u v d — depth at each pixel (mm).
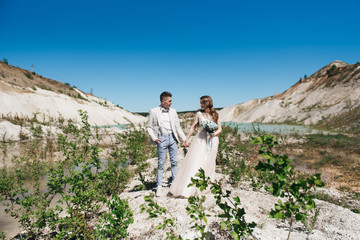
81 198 2732
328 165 7898
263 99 64750
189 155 4047
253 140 1432
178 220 2770
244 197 3863
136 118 53312
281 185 1407
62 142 3064
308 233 2660
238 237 1611
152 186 5008
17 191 3008
